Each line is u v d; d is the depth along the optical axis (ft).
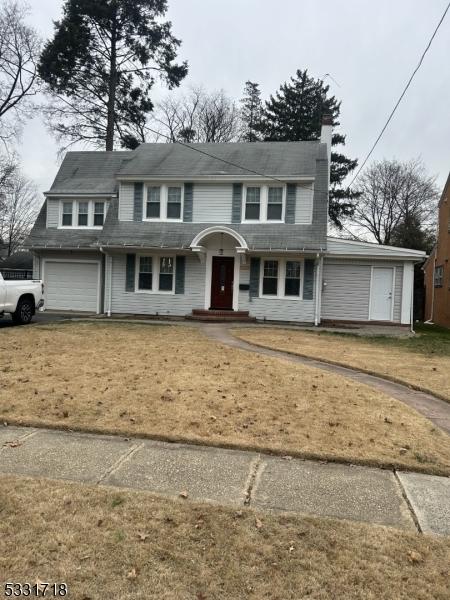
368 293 57.72
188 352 31.40
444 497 12.09
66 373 23.82
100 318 54.75
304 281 56.08
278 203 57.31
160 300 58.90
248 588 8.30
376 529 10.34
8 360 26.55
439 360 32.76
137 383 22.22
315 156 62.08
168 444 15.15
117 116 91.71
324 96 124.88
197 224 58.59
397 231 127.44
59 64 84.99
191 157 64.18
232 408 18.86
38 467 13.10
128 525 10.15
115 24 87.92
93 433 15.94
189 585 8.33
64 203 64.95
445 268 74.90
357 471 13.57
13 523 10.08
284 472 13.30
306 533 10.09
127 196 60.34
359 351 35.50
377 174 132.98
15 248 144.97
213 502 11.36
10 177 116.47
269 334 44.01
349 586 8.42
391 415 18.84
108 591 8.12
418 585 8.50
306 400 20.43
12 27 84.99
